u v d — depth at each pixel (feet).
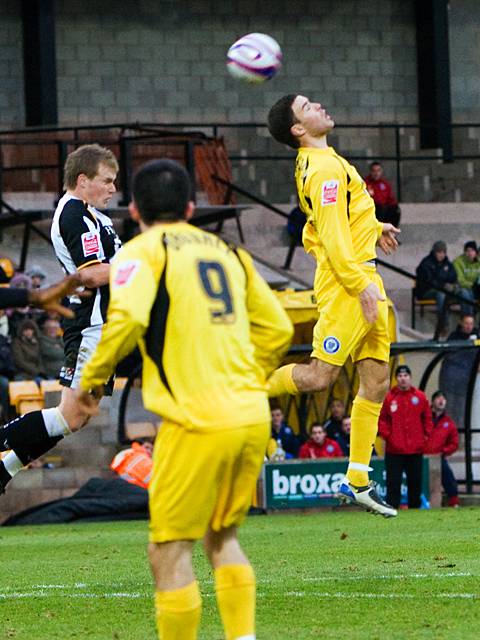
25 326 215.10
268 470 187.01
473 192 354.13
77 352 92.12
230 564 55.93
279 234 303.68
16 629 70.13
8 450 90.12
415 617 69.77
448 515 156.76
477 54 367.25
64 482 203.82
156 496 54.65
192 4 350.64
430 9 355.97
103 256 93.15
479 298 277.44
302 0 358.02
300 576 89.35
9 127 331.36
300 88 357.20
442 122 353.31
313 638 64.39
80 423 90.48
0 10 331.57
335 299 95.40
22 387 210.59
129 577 93.15
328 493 189.37
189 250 54.95
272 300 57.67
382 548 109.70
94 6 343.05
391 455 188.14
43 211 259.39
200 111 350.43
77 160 93.61
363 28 361.10
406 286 298.76
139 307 52.95
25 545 131.13
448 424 201.67
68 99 340.59
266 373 58.54
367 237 95.61
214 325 54.44
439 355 201.16
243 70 91.76
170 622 54.34
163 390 54.19
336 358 95.40
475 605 73.20
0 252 277.64
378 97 361.10
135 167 302.25
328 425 206.69
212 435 53.62
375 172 297.53
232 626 55.47
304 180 95.30
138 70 346.13
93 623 71.41
